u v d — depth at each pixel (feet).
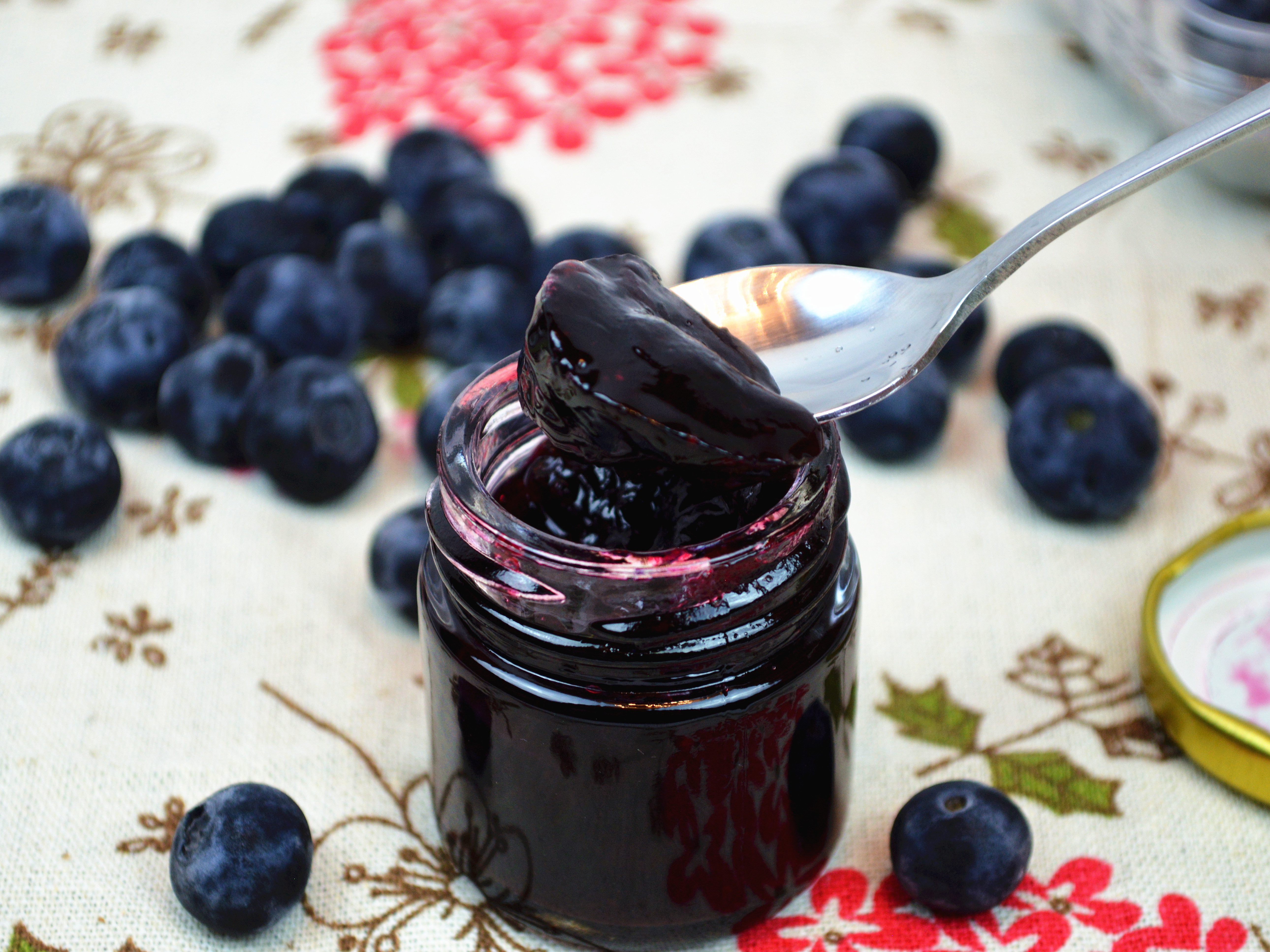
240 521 1.16
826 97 1.47
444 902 1.00
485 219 1.26
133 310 1.19
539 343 0.90
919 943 0.99
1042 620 1.12
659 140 1.43
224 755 1.05
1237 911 1.00
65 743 1.05
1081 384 1.15
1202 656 1.07
